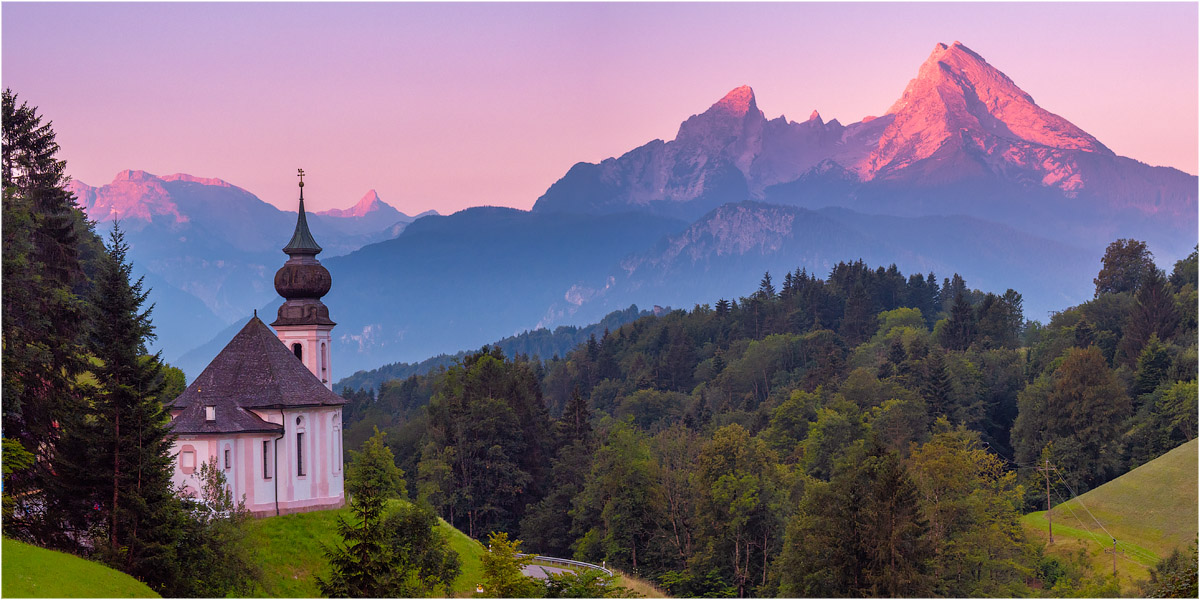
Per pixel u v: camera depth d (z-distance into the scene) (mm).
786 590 99938
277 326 117062
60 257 86875
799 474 140250
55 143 91625
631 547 129500
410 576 75375
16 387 71062
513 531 154500
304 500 90688
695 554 121125
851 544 97375
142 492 68438
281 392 90500
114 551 66750
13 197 81750
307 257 118938
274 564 82688
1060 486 150250
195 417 86062
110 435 68375
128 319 70250
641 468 132375
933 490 108438
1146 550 117562
